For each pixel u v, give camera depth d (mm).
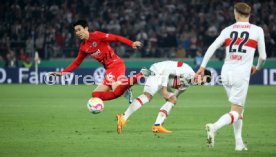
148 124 34375
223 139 27469
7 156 22672
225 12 86562
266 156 22406
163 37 81250
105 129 31641
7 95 58062
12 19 84812
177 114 40562
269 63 76312
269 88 69125
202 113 41312
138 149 24297
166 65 29984
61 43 81438
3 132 30188
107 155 22750
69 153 23281
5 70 77312
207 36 81875
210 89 68438
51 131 30625
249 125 33656
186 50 80125
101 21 85125
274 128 32188
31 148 24609
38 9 86375
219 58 77688
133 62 77125
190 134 29469
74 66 31516
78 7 87562
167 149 24312
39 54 79188
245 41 23203
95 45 30781
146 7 87625
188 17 85875
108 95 30375
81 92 62469
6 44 79812
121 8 87625
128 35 82938
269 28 83000
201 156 22453
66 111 42312
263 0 87250
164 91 29969
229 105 47906
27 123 34469
